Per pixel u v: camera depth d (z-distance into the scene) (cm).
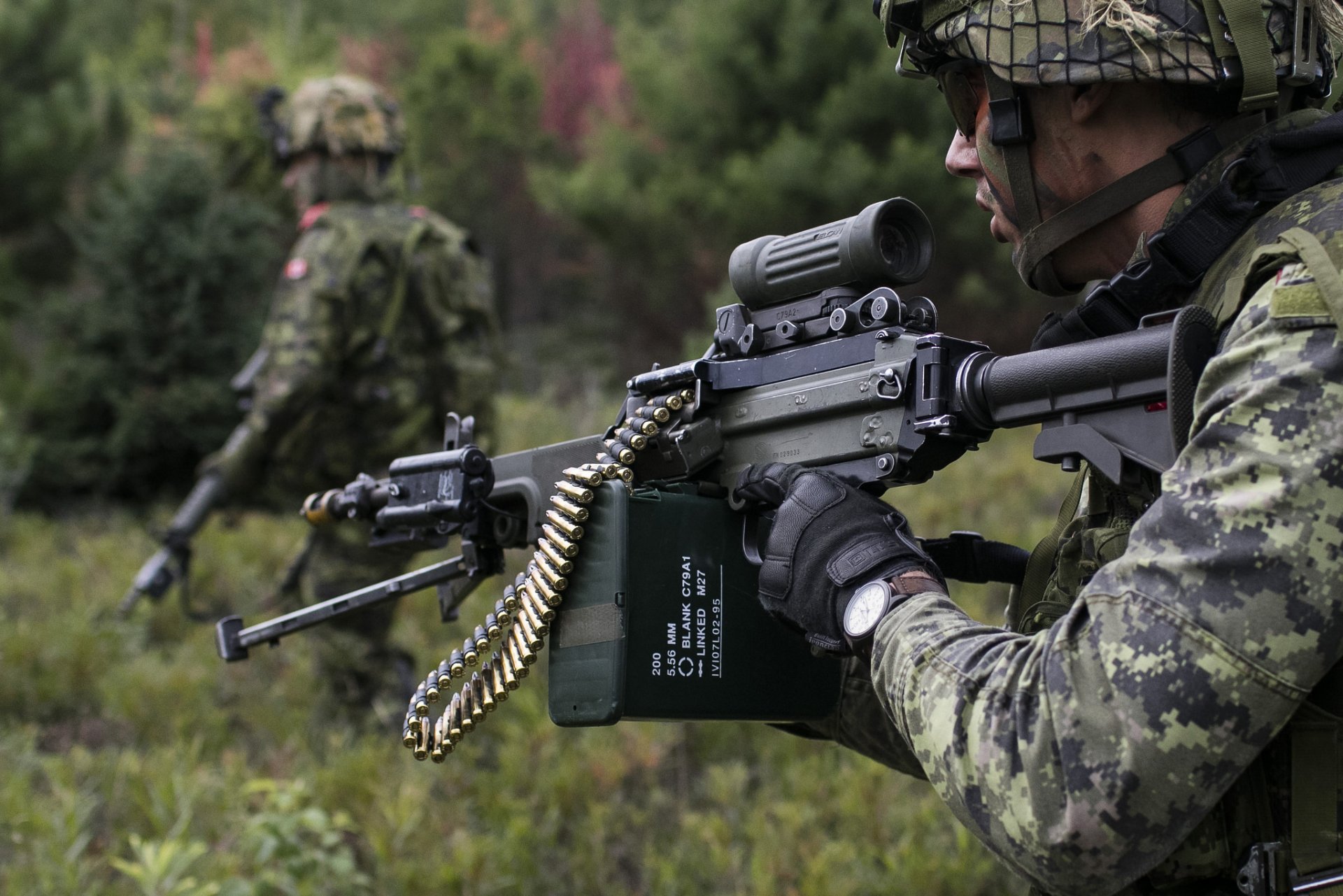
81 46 1666
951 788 119
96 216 1450
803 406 161
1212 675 105
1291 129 131
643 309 1855
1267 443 107
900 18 146
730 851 355
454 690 484
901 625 128
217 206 1023
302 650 586
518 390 1916
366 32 2617
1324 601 104
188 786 402
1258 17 126
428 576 223
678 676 158
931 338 146
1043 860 112
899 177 1267
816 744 436
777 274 167
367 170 488
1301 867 118
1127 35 128
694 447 170
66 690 539
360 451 473
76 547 817
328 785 405
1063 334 139
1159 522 112
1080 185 139
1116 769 107
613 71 2380
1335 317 108
